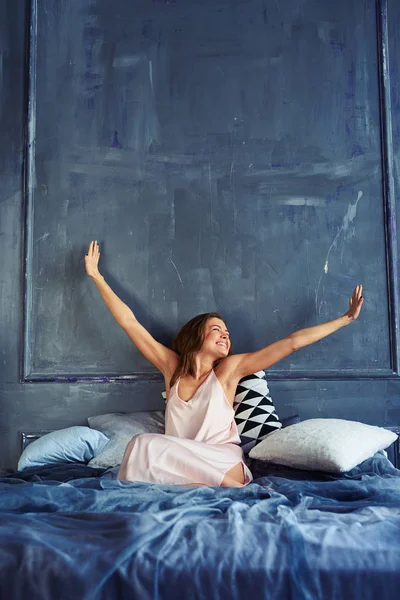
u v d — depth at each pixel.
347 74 3.44
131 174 3.32
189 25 3.42
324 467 2.33
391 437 2.63
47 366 3.19
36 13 3.38
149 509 1.79
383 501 1.92
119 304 3.06
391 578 1.41
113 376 3.17
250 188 3.35
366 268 3.34
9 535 1.54
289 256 3.32
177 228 3.31
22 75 3.34
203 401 2.84
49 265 3.24
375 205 3.38
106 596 1.41
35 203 3.27
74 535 1.55
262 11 3.43
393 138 3.42
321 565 1.43
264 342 3.27
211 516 1.70
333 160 3.39
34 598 1.40
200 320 3.03
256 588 1.41
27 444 3.12
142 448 2.30
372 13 3.45
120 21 3.41
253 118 3.39
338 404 3.23
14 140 3.29
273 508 1.76
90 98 3.36
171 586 1.42
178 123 3.37
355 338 3.29
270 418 2.88
